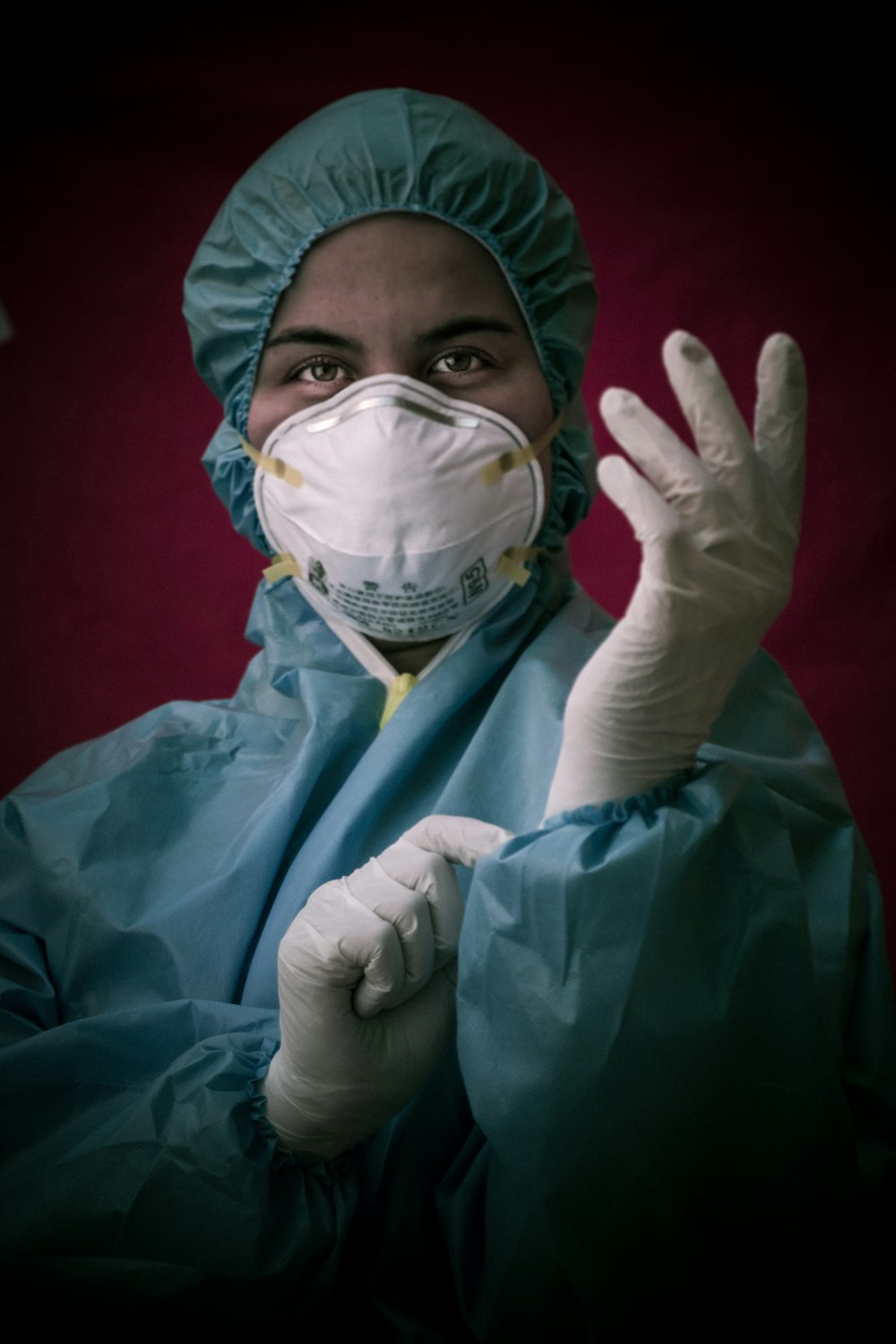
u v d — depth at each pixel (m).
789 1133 1.06
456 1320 1.14
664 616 0.96
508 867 1.01
